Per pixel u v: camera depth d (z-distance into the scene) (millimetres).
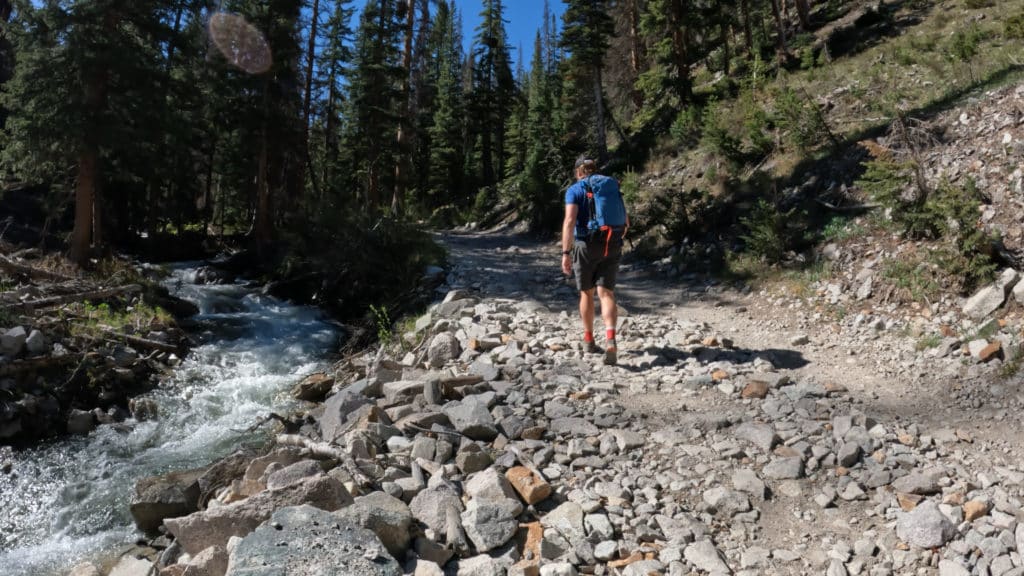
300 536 2787
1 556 4586
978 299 6367
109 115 14070
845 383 5648
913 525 3309
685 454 4332
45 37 13922
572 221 6094
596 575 3086
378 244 13633
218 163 32344
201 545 3314
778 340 7207
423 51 28359
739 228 11297
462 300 9359
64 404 7586
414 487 3725
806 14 26953
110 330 9523
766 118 13930
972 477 3820
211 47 22172
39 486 5707
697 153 16875
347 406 5332
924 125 9883
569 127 35781
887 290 7461
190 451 6383
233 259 21094
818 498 3730
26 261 13477
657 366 6234
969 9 19266
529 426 4766
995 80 10289
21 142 14461
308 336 11633
